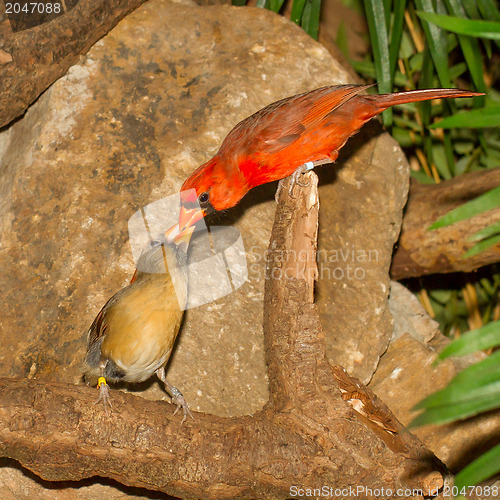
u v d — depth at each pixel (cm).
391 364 739
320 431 475
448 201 872
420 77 983
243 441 460
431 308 1055
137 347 479
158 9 803
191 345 649
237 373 651
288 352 502
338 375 558
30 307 632
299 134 638
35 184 686
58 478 457
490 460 299
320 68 793
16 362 608
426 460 500
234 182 643
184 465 452
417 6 855
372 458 475
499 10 959
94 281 649
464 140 1059
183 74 773
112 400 448
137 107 742
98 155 707
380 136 788
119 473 454
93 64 754
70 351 619
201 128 744
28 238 662
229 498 471
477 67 818
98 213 678
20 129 758
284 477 464
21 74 700
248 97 764
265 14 818
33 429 425
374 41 865
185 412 466
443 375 720
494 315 1061
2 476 574
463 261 870
